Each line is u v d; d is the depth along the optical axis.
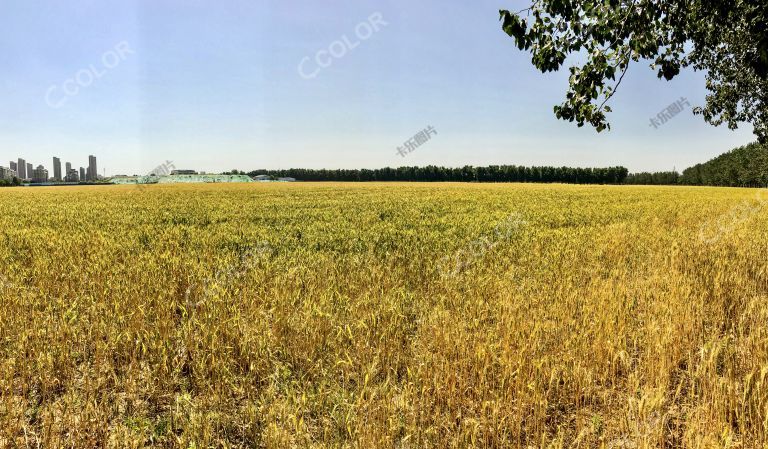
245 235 11.64
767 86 11.64
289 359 4.27
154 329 4.63
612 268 7.63
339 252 9.12
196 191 39.78
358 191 38.41
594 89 6.22
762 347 4.11
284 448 2.91
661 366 3.79
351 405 3.25
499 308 5.28
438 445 3.01
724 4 5.73
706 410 3.26
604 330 4.48
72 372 3.90
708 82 12.85
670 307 5.12
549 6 5.72
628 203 24.66
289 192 36.91
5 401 3.51
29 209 20.53
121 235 11.57
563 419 3.46
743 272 7.07
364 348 4.15
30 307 5.39
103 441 3.07
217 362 3.96
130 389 3.70
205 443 3.01
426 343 4.43
